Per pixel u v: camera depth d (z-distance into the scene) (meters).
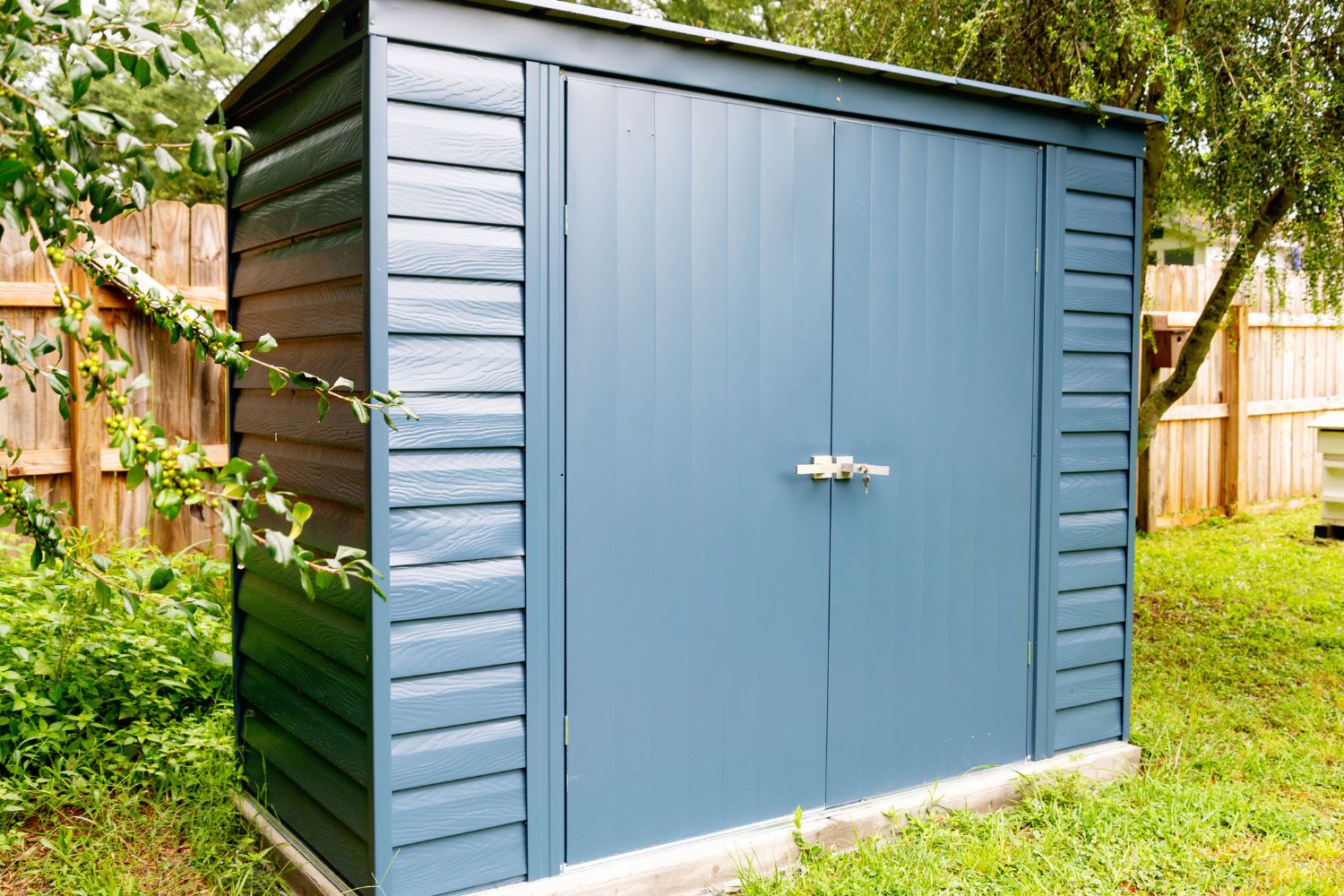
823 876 2.98
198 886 2.92
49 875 2.90
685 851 2.99
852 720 3.35
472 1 2.55
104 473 4.92
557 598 2.77
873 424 3.34
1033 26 4.96
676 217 2.92
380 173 2.46
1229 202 5.02
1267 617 5.96
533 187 2.67
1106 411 3.91
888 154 3.32
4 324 1.90
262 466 1.70
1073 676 3.90
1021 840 3.29
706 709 3.05
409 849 2.60
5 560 4.41
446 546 2.60
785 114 3.11
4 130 1.52
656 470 2.92
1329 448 7.88
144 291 2.09
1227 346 8.73
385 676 2.52
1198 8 4.67
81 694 3.67
